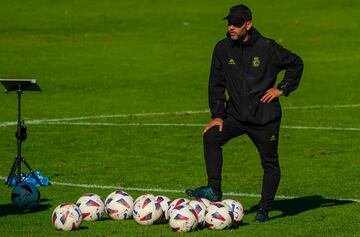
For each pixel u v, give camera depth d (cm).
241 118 3603
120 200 3600
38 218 3659
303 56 10125
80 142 5816
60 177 4694
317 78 8831
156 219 3506
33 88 4191
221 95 3662
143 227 3466
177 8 13338
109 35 11381
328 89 8256
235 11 3544
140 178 4684
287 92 3603
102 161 5178
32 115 6931
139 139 5928
